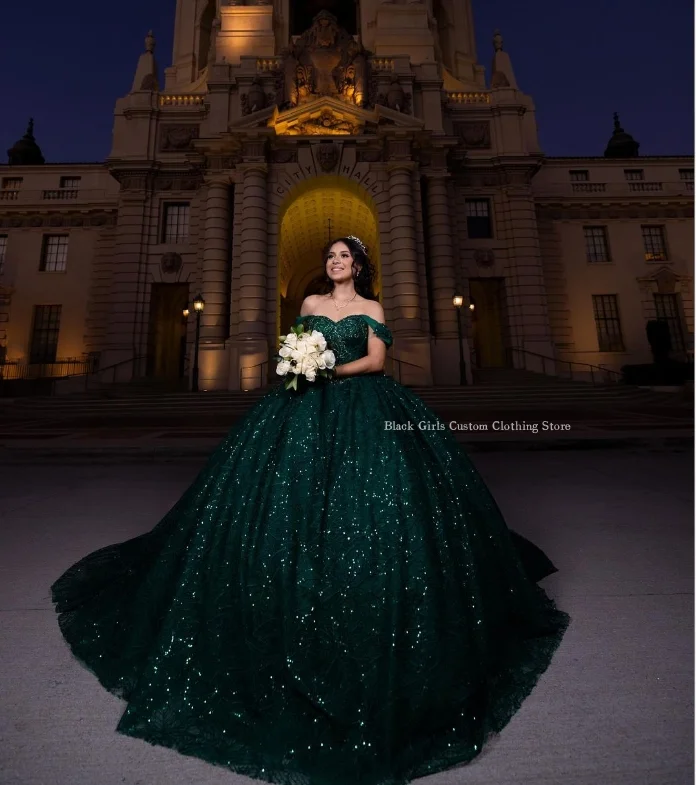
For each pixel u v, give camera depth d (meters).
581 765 1.26
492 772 1.24
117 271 22.00
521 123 23.67
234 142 20.20
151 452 6.84
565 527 3.36
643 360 24.31
